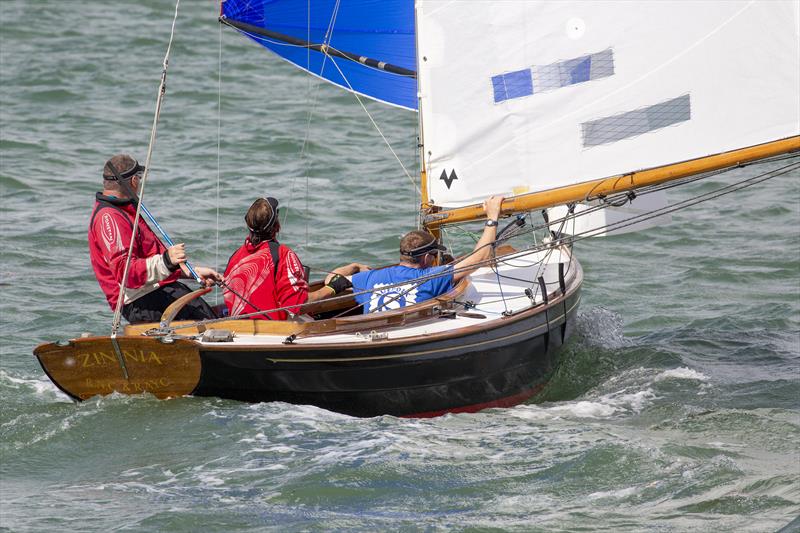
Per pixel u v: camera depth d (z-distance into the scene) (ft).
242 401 81.30
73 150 180.65
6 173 164.66
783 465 73.26
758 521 64.69
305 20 101.24
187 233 139.54
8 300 114.42
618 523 64.69
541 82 86.99
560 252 103.50
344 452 74.02
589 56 85.97
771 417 83.66
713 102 84.33
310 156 181.16
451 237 136.15
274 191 160.97
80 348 78.79
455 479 70.44
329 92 227.81
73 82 225.15
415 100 103.04
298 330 81.25
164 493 68.74
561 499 67.87
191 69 240.73
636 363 98.68
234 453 73.77
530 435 78.28
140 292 82.48
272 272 83.05
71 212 148.56
